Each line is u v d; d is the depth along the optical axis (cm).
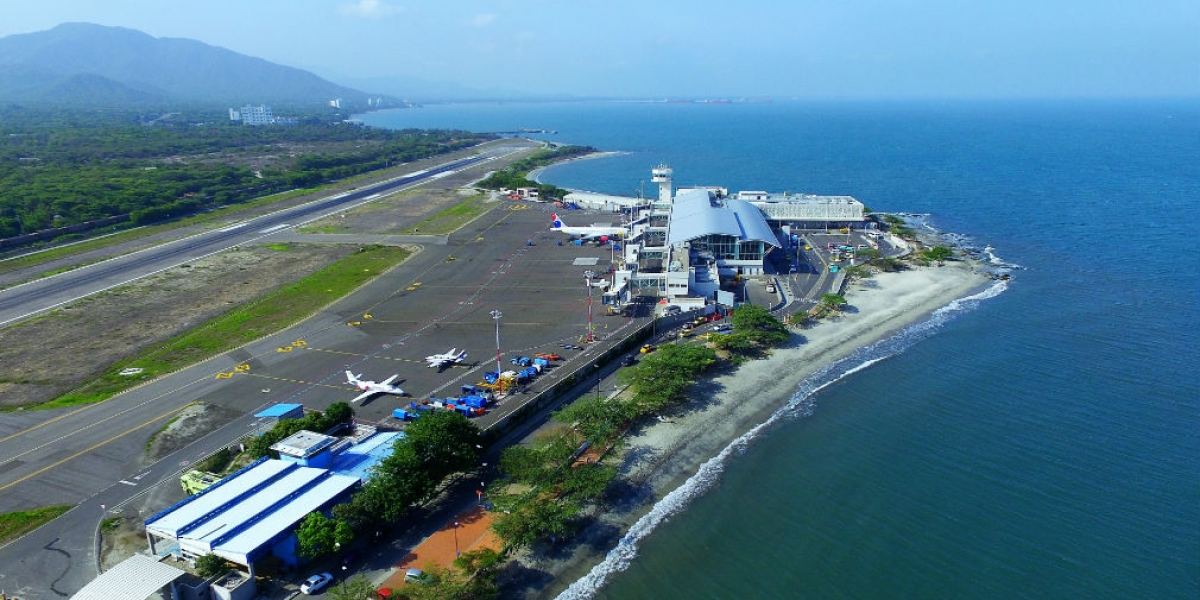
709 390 10875
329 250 19150
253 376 11106
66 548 6981
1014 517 7550
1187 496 7788
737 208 19500
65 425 9519
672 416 10069
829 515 7719
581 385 10931
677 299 14062
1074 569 6738
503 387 10438
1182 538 7112
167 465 8512
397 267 17550
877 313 14112
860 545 7212
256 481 7438
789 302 14700
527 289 15625
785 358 12019
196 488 7781
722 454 9031
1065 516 7525
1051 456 8700
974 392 10500
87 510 7612
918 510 7744
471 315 13938
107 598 5869
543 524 7044
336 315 13988
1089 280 15950
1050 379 10838
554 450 8350
